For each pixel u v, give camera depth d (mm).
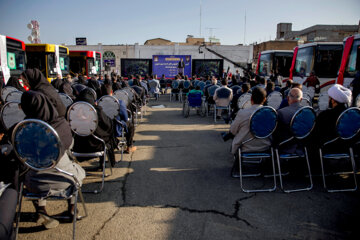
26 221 2865
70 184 2492
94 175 4051
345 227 2789
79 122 3191
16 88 5910
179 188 3664
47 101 2396
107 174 4125
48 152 2201
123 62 21484
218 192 3561
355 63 9789
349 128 3328
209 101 8859
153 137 6402
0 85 6539
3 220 1689
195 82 12398
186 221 2873
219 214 3018
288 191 3572
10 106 3729
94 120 3189
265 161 4371
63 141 2477
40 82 3129
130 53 34625
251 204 3252
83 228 2736
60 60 14586
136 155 5055
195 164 4598
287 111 3496
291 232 2699
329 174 3932
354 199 3396
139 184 3779
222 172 4258
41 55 13305
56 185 2416
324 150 3615
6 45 10273
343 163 4227
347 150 3643
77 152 3453
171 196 3432
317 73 12852
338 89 3359
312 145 3689
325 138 3512
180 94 13914
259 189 3662
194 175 4121
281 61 18109
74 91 7539
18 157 2215
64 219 2898
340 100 3332
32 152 2197
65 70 15219
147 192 3537
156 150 5375
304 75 13430
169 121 8453
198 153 5195
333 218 2961
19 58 11297
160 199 3350
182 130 7160
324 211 3105
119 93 5852
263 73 18859
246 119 3469
